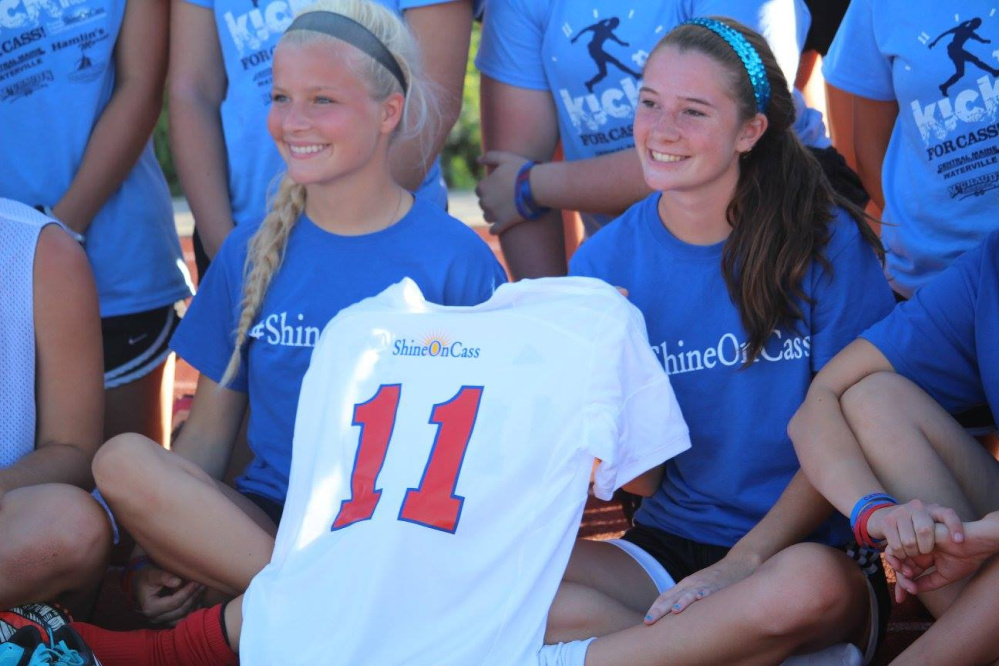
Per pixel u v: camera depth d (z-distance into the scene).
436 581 7.87
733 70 8.62
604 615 8.06
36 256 9.43
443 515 7.94
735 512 9.01
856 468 7.98
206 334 9.99
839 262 8.89
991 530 7.19
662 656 7.64
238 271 9.91
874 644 8.46
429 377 8.39
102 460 8.74
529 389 8.12
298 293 9.58
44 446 9.52
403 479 8.12
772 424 8.92
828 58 11.63
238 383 9.93
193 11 11.53
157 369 12.48
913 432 8.09
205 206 11.41
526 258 11.98
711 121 8.62
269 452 9.73
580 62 11.38
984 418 10.11
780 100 8.80
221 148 11.62
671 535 9.22
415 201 9.80
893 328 8.62
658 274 9.19
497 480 7.96
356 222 9.60
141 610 9.48
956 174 10.46
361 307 8.88
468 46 11.52
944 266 10.70
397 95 9.52
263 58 11.27
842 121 12.65
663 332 9.12
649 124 8.81
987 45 10.07
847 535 8.83
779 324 8.80
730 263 8.85
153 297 12.27
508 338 8.33
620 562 8.72
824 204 8.91
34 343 9.48
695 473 9.07
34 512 8.48
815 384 8.63
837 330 8.89
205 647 8.48
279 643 7.94
